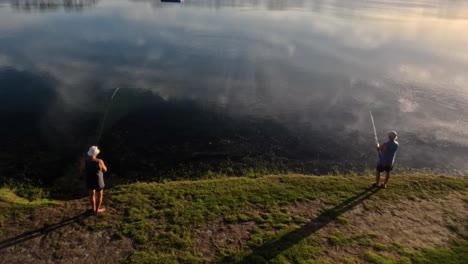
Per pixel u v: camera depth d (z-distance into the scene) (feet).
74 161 49.24
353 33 153.48
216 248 29.78
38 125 58.95
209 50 115.03
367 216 35.22
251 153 53.57
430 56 118.11
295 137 59.31
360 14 219.20
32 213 34.01
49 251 28.99
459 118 69.26
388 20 196.34
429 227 33.96
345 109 72.08
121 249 29.45
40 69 88.43
